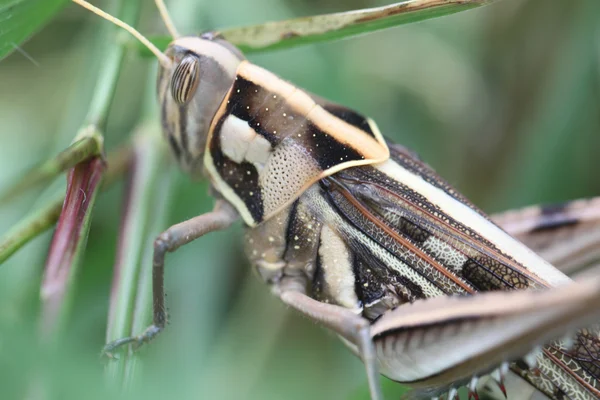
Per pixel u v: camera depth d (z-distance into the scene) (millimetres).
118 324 133
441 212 137
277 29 139
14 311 137
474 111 166
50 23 160
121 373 131
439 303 133
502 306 129
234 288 155
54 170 128
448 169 166
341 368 151
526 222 145
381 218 138
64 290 127
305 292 141
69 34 161
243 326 153
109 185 145
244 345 152
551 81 163
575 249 145
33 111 159
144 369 134
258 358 151
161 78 140
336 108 140
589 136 161
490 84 168
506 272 136
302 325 153
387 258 138
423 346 133
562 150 160
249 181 139
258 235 140
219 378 147
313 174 138
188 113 139
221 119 139
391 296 138
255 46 140
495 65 168
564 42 164
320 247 139
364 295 139
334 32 137
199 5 154
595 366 135
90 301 148
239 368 150
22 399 115
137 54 142
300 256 140
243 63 139
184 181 153
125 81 159
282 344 153
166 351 146
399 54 165
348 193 138
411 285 137
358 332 133
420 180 139
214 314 151
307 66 159
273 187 139
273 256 140
